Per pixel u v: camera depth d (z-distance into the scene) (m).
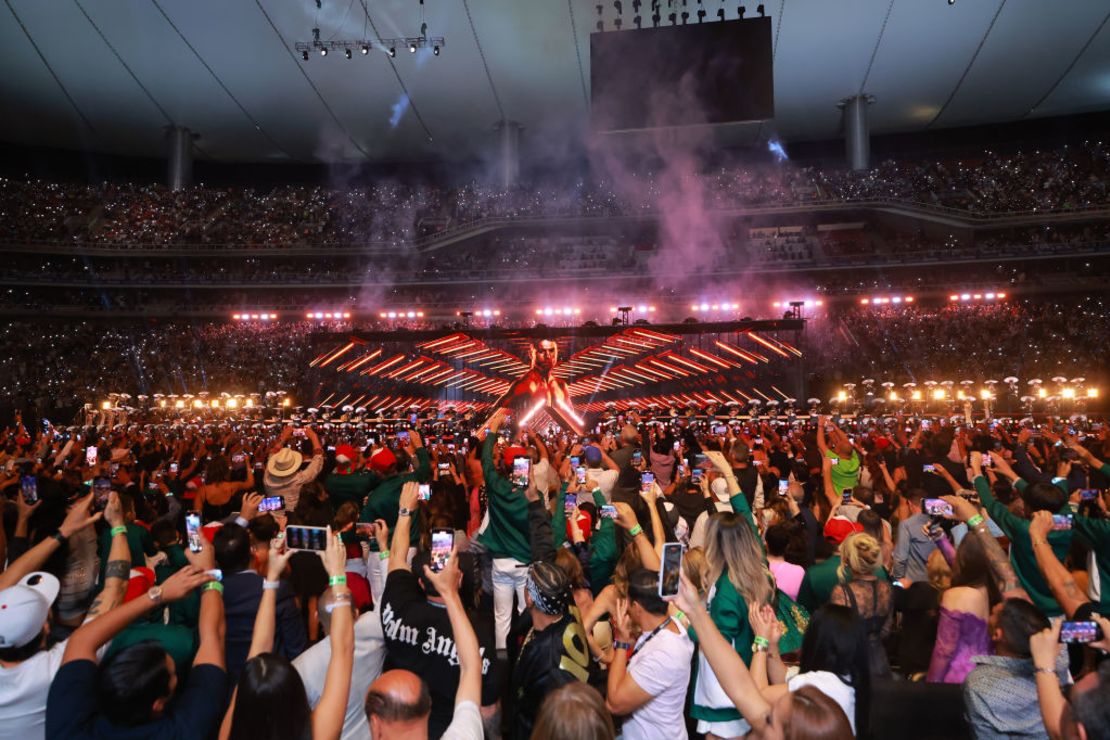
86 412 41.91
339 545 4.32
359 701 4.96
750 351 38.28
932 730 5.00
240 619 5.49
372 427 29.44
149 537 7.80
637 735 4.74
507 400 30.70
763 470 12.55
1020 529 6.45
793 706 3.22
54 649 4.54
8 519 7.03
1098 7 48.69
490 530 7.34
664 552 4.13
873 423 26.94
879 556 5.89
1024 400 36.97
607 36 45.38
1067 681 4.83
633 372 43.03
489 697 5.04
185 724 3.89
